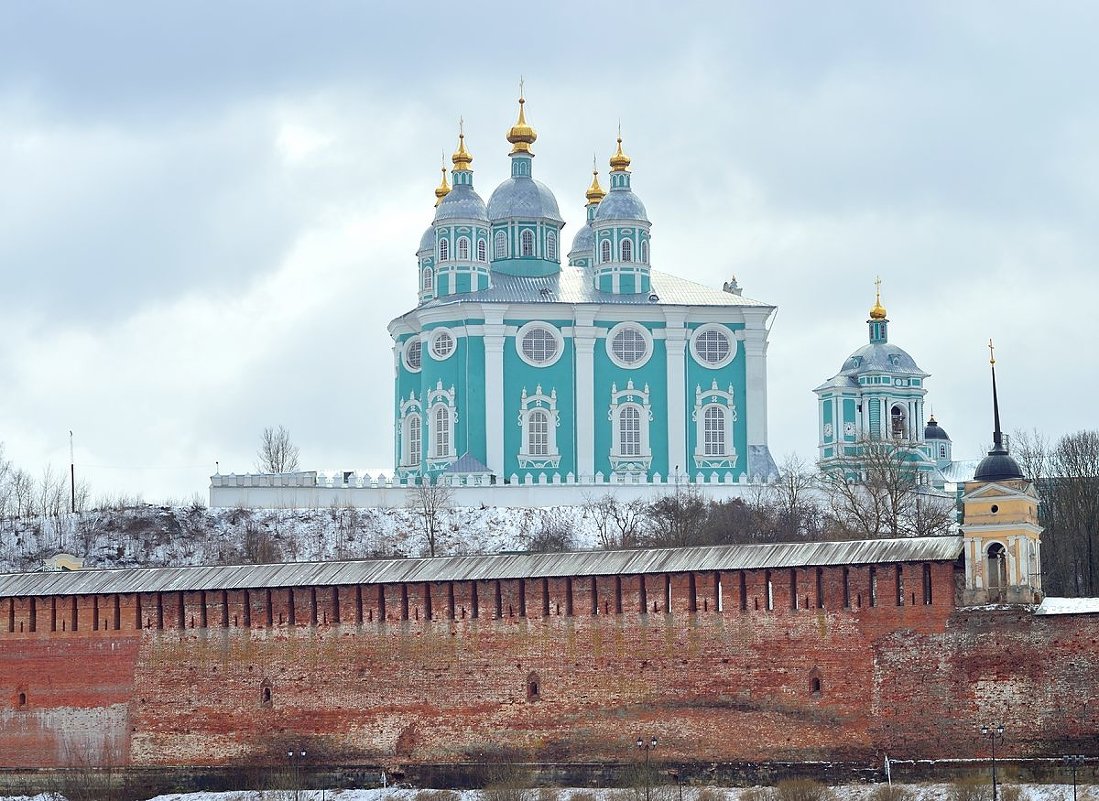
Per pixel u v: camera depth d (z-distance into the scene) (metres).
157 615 141.25
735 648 129.00
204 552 198.62
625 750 130.62
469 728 134.12
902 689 124.75
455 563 137.12
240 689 139.25
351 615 137.38
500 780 129.88
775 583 128.50
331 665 137.38
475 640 134.38
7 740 143.75
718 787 127.69
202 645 140.25
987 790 116.88
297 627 138.50
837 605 126.81
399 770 135.25
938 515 192.50
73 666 142.88
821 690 126.75
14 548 198.88
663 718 130.12
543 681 132.88
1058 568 179.50
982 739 122.62
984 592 124.12
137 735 140.88
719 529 194.75
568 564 134.00
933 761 123.44
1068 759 120.06
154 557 196.88
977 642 123.25
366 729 136.25
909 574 125.31
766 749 127.62
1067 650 121.19
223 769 138.88
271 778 135.25
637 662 131.00
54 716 143.00
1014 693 122.12
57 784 140.00
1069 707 120.88
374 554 199.75
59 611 143.50
